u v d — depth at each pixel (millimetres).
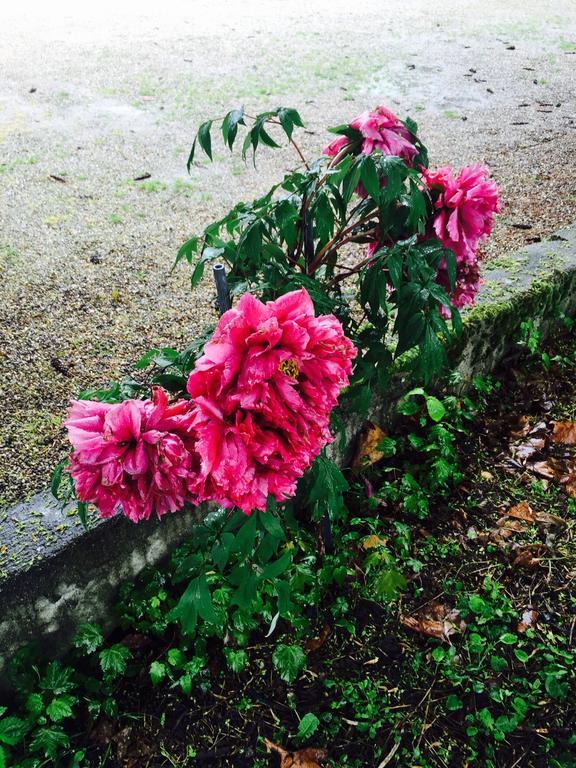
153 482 1263
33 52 7199
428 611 2271
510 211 4141
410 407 2711
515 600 2307
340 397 2336
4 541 1938
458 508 2602
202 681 2084
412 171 1662
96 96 5953
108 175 4586
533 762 1913
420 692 2072
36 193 4320
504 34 8117
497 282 3107
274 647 2166
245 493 1224
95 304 3279
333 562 2297
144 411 1286
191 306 3293
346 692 2064
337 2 9875
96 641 2002
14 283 3406
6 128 5270
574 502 2625
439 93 6215
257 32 8148
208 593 1682
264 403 1154
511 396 3072
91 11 9141
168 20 8695
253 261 1798
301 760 1911
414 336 1780
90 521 1984
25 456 2410
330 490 1924
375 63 6984
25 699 1935
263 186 4477
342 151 1801
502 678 2094
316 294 1799
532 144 5160
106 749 1947
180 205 4219
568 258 3311
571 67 6945
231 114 1786
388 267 1760
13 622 1896
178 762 1932
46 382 2783
